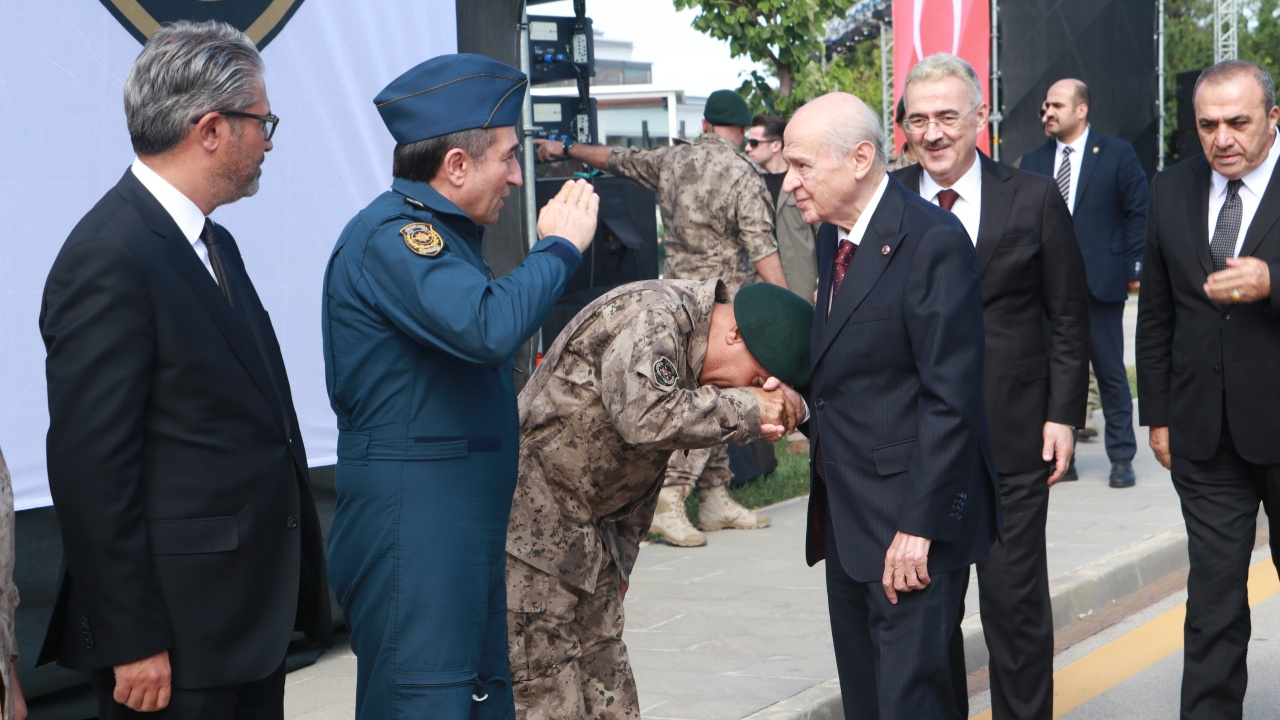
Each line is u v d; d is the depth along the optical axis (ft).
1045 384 11.95
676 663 14.33
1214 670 11.93
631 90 40.04
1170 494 23.50
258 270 14.24
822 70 36.40
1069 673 15.35
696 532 20.31
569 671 9.80
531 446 9.55
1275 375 11.46
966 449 9.14
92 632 7.22
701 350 9.49
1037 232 11.73
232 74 7.72
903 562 9.16
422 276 7.68
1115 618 17.51
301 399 14.66
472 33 16.69
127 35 13.05
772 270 20.31
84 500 7.07
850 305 9.43
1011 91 35.47
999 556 11.94
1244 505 12.00
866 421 9.46
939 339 9.09
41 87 12.44
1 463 7.19
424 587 7.98
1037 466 11.90
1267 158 11.73
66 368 7.13
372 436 8.13
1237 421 11.60
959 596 9.57
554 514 9.59
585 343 9.30
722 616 16.26
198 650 7.50
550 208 8.46
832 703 13.08
